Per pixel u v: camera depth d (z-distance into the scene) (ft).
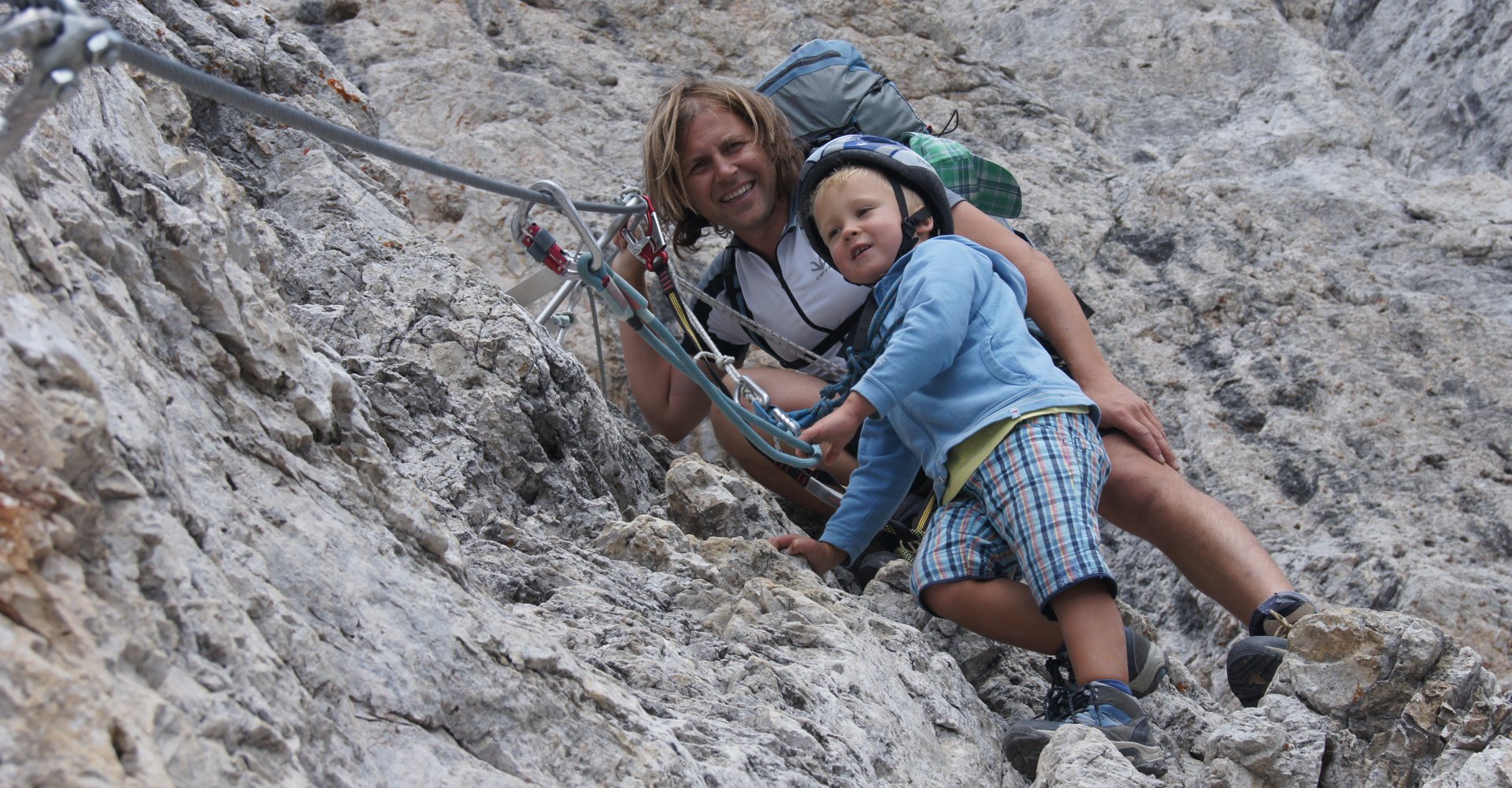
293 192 11.10
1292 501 15.21
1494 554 14.48
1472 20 23.86
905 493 9.78
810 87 12.49
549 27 20.06
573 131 18.06
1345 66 24.06
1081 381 10.39
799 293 11.39
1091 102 22.75
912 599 10.06
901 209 9.48
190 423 5.42
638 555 8.87
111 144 6.48
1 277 4.42
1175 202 19.12
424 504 6.46
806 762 6.62
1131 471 9.88
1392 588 13.84
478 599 6.20
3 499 3.99
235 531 5.20
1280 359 16.63
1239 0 24.80
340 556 5.58
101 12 10.57
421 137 17.49
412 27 19.13
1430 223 19.86
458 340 9.89
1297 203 20.03
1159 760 7.87
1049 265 10.88
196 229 5.99
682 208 11.35
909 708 8.01
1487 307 18.16
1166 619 14.15
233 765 4.23
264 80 12.16
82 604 4.05
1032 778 8.31
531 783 5.37
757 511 10.29
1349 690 7.98
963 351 8.91
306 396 6.17
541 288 11.68
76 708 3.76
